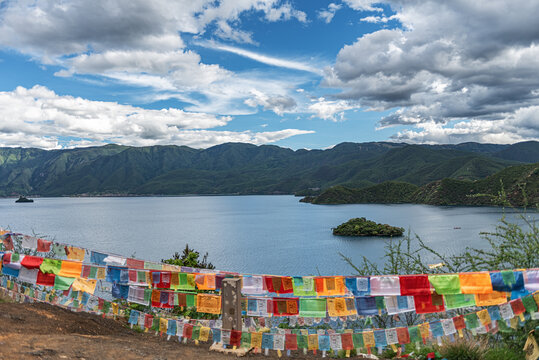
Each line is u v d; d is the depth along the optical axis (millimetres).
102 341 5758
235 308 6125
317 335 5961
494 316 5621
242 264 92062
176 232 161625
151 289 6707
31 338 5203
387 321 8039
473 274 5793
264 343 5969
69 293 7031
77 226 184125
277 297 6230
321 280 6234
